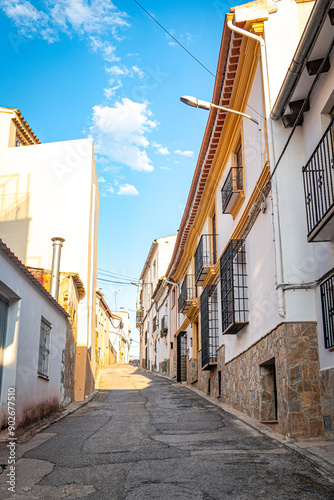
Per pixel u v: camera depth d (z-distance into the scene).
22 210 16.34
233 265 10.77
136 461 6.27
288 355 7.43
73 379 14.33
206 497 4.73
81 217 16.34
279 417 7.83
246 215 10.09
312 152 7.72
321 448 6.43
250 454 6.54
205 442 7.50
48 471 5.83
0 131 16.86
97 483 5.31
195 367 18.41
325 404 7.12
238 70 9.93
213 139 12.36
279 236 7.90
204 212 15.91
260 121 9.02
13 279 8.29
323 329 7.15
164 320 28.59
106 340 42.22
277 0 8.75
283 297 7.67
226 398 12.38
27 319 9.16
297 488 4.97
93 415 11.13
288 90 7.58
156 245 32.72
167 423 9.57
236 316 10.30
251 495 4.77
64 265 15.96
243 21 8.72
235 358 11.41
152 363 33.88
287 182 8.07
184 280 20.81
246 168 10.34
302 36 6.72
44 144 16.86
